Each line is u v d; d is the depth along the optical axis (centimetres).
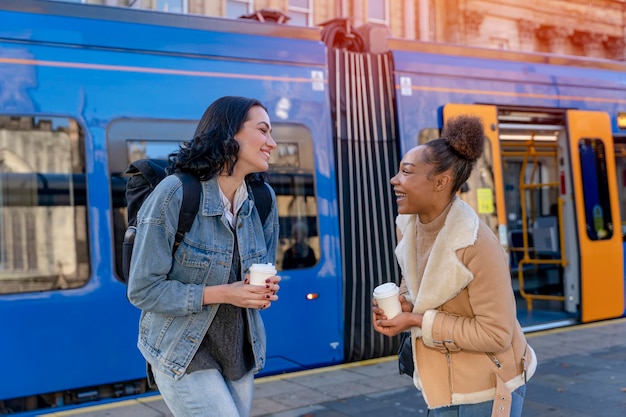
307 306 534
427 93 613
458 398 222
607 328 702
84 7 466
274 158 526
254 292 210
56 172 445
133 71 476
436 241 220
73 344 444
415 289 233
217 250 221
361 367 555
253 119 229
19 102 436
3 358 423
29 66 441
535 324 709
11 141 432
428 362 228
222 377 226
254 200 241
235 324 225
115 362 458
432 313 221
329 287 544
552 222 851
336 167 558
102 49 467
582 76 732
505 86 664
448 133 226
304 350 533
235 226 229
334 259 548
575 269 721
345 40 593
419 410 450
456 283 216
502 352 219
